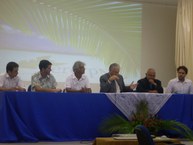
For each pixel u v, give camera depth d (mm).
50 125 3643
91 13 6559
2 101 3463
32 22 6227
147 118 3771
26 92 3576
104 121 3801
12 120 3510
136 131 1799
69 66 6367
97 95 3832
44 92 3652
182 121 4055
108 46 6609
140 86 4715
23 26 6176
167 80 6941
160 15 6938
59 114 3678
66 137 3693
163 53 6934
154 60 6871
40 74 4219
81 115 3758
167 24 6969
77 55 6438
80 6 6508
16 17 6145
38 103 3607
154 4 6891
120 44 6676
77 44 6449
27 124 3561
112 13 6656
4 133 3451
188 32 6480
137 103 3912
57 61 6312
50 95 3660
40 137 3605
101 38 6586
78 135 3740
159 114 3996
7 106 3502
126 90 4578
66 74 6336
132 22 6758
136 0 6758
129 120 3885
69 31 6422
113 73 4461
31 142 3531
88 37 6523
